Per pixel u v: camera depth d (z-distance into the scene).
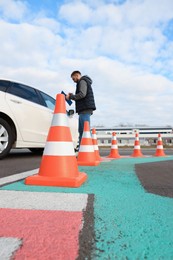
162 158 7.25
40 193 2.29
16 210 1.80
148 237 1.37
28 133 5.84
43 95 6.67
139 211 1.82
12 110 5.51
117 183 2.88
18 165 4.59
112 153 7.80
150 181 3.06
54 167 2.67
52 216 1.68
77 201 2.05
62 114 2.88
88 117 5.74
